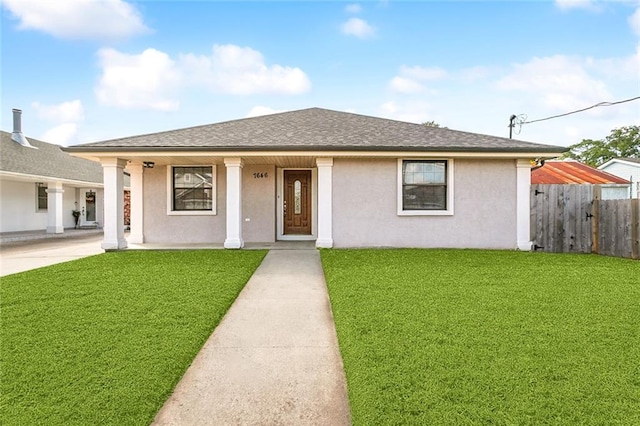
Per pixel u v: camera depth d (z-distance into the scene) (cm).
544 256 816
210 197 1106
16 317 391
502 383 249
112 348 313
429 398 232
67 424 209
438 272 626
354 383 254
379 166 962
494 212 962
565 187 932
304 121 1153
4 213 1489
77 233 1599
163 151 888
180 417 225
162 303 446
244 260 761
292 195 1164
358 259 764
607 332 344
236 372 285
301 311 443
